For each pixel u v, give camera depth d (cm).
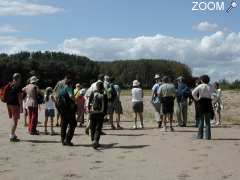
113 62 12812
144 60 12150
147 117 2788
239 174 1056
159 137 1711
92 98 1446
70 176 1057
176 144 1522
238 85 7081
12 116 1600
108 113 2002
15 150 1416
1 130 1977
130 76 11912
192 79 2308
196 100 1648
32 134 1803
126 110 3438
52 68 12469
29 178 1038
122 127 2111
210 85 1644
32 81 1806
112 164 1194
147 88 11150
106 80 1959
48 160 1253
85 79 12625
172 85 1908
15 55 13325
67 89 1503
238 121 2425
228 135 1769
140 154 1337
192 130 1956
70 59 13512
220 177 1027
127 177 1040
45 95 1814
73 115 1504
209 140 1617
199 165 1164
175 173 1074
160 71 11888
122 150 1412
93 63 13400
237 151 1370
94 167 1155
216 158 1258
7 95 1582
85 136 1753
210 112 1638
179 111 2122
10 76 11825
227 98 4181
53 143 1565
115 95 1973
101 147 1473
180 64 12238
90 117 1441
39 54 13625
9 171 1114
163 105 1903
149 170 1112
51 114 1803
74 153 1363
